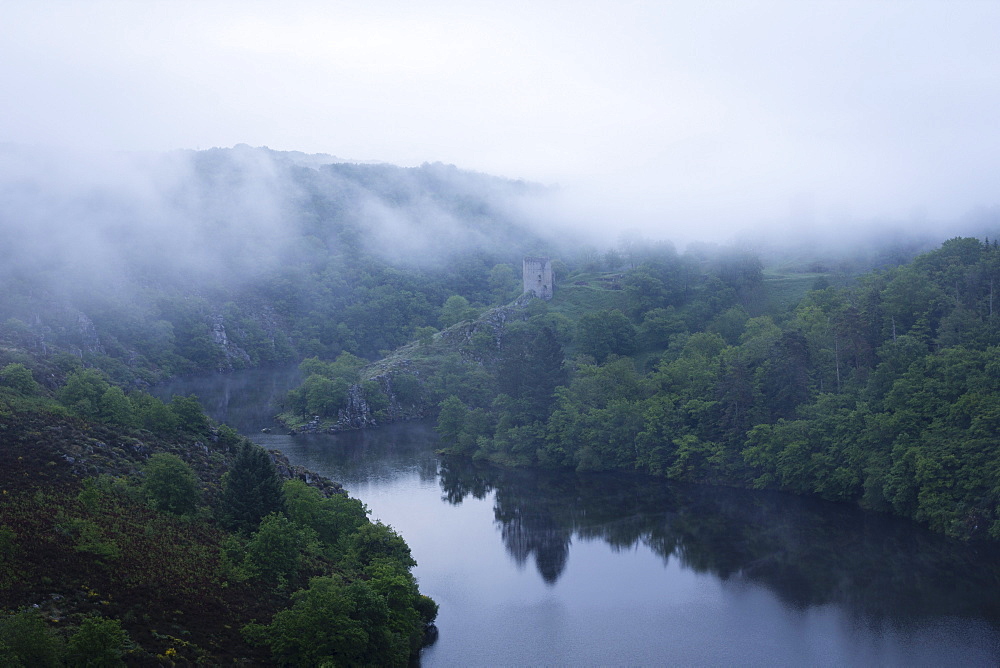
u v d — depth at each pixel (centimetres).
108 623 7125
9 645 6475
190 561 9525
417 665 10262
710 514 16262
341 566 10969
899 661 10362
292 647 8581
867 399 16988
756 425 17650
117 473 11069
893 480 15025
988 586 12462
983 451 14200
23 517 9019
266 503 11038
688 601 12231
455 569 13525
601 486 18512
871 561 13550
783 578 13012
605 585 12862
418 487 18475
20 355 17775
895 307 19762
